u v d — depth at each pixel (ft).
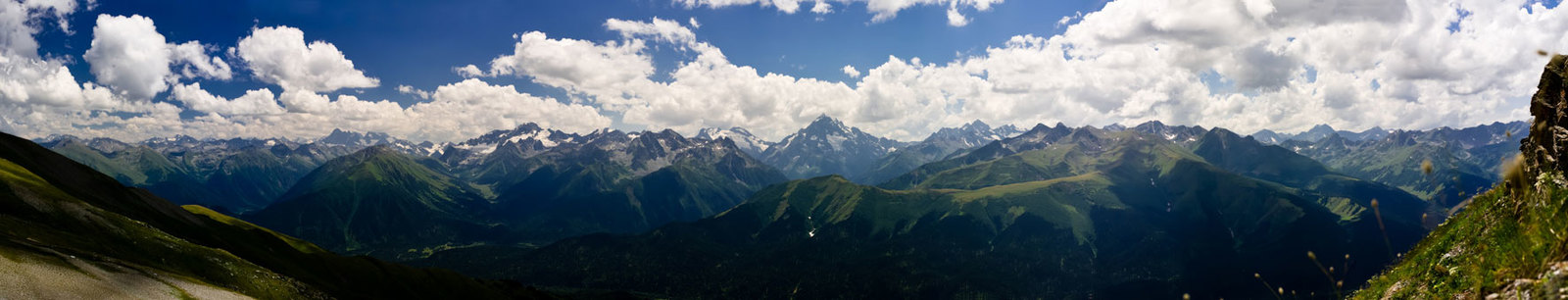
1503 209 62.64
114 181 416.87
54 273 160.56
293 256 392.06
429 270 500.74
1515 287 42.06
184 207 485.56
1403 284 77.61
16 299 131.75
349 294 354.13
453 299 473.26
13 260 157.58
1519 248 44.52
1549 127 72.90
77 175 400.26
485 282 650.43
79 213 254.27
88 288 158.20
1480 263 51.67
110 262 197.16
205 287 213.25
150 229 268.00
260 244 392.47
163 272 215.92
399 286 429.38
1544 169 68.23
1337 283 33.99
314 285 341.00
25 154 391.86
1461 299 55.21
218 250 271.49
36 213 239.71
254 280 258.98
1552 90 76.64
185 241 268.41
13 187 248.11
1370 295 86.22
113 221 259.60
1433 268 71.41
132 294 167.32
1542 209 45.14
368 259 449.48
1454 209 33.09
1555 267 37.22
